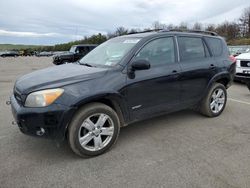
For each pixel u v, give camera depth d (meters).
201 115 5.20
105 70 3.51
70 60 18.50
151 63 3.94
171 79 4.10
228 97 6.93
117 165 3.20
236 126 4.57
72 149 3.28
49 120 3.04
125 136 4.12
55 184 2.80
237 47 12.28
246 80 7.48
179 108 4.46
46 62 29.03
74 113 3.16
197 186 2.75
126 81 3.56
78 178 2.92
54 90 3.06
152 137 4.08
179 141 3.92
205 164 3.20
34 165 3.20
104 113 3.43
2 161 3.29
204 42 4.86
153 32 4.26
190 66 4.41
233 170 3.05
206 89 4.79
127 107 3.65
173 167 3.13
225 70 5.06
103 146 3.48
